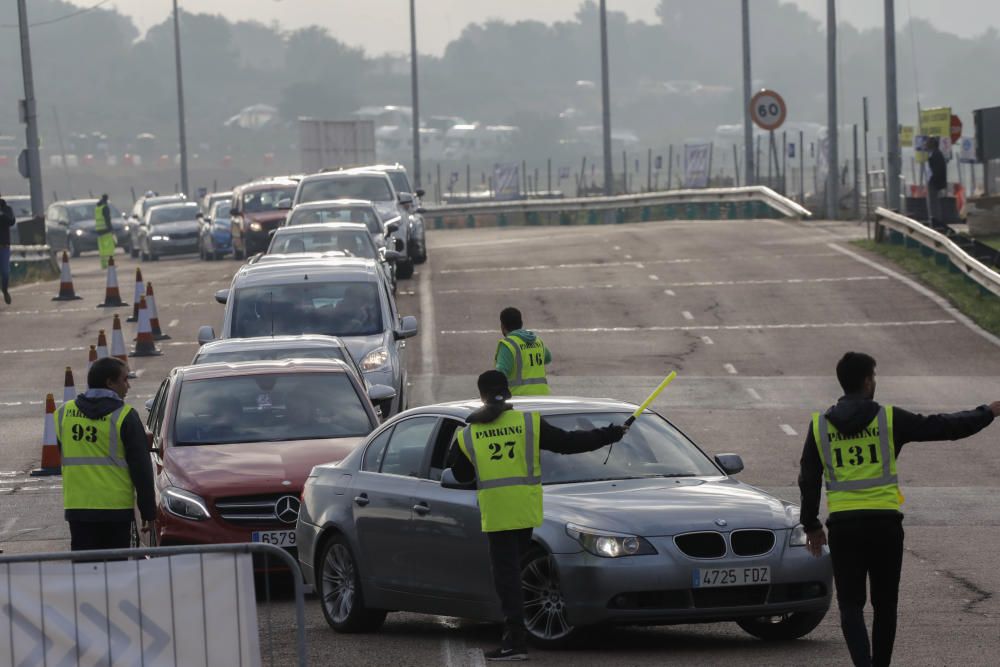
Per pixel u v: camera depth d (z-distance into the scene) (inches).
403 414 1673.2
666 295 4611.2
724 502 1483.8
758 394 3307.1
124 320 4503.0
